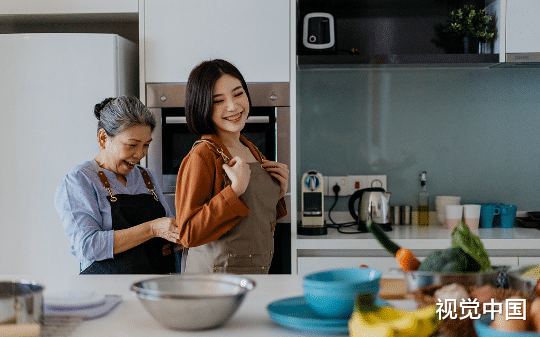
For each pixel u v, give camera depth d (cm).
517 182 271
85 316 79
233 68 154
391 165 274
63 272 226
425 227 257
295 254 224
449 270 69
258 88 229
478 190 272
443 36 269
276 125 229
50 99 224
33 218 226
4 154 226
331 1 261
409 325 59
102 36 223
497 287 70
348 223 263
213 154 145
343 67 256
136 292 72
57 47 223
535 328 57
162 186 233
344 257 223
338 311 72
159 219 164
